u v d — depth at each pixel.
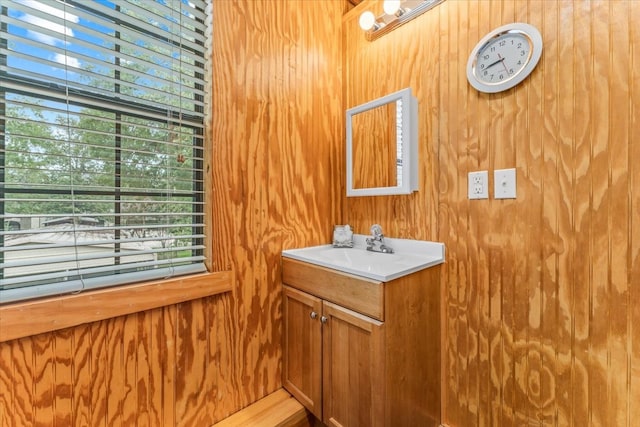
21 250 0.88
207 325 1.29
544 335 1.08
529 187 1.10
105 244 1.05
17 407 0.88
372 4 1.66
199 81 1.27
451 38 1.32
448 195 1.34
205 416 1.28
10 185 0.91
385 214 1.60
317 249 1.66
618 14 0.92
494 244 1.20
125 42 1.07
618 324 0.94
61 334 0.95
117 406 1.06
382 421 1.07
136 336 1.10
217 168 1.31
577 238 1.01
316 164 1.71
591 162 0.97
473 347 1.26
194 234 1.30
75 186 0.98
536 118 1.08
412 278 1.19
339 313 1.22
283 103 1.55
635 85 0.90
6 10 0.88
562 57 1.02
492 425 1.21
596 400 0.97
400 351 1.13
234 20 1.36
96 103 1.03
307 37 1.66
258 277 1.46
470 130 1.26
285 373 1.53
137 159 1.15
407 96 1.42
